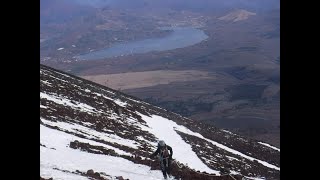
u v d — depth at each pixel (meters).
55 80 58.03
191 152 38.75
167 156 16.59
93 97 56.00
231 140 69.56
